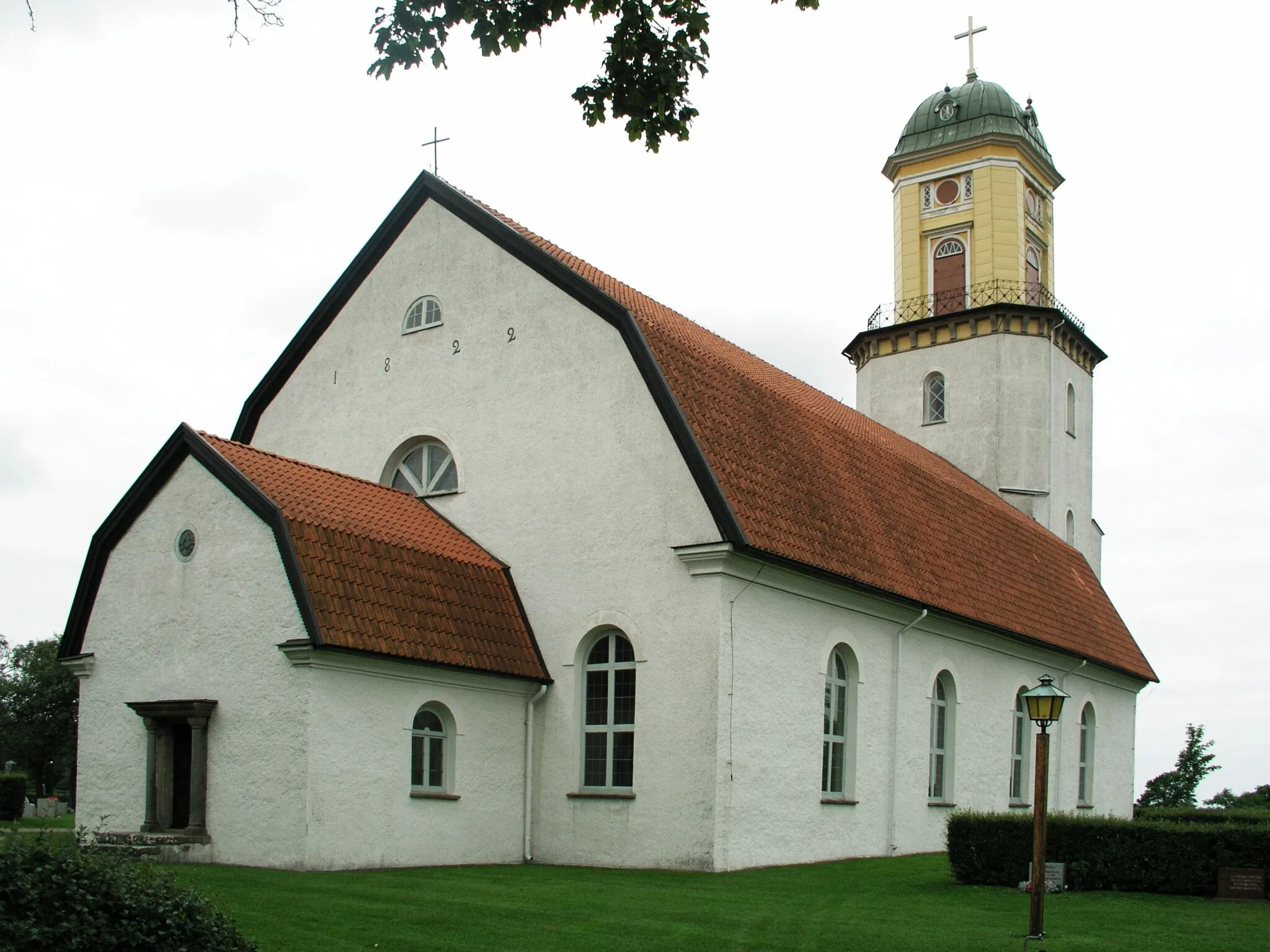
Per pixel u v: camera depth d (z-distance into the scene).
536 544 23.67
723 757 20.91
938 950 13.51
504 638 22.59
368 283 27.44
